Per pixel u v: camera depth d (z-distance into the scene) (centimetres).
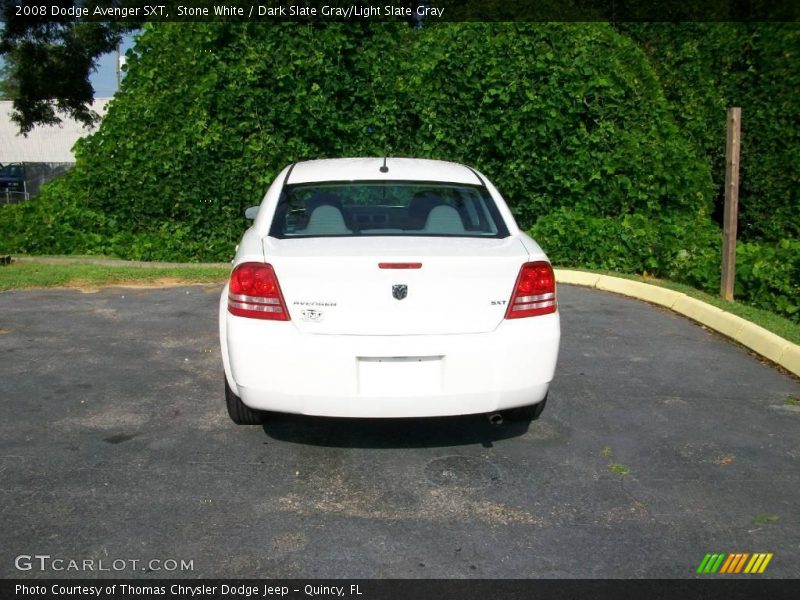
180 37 1108
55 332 700
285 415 496
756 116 1192
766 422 498
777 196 1187
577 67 1084
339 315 393
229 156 1112
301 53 1081
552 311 419
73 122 4391
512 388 406
